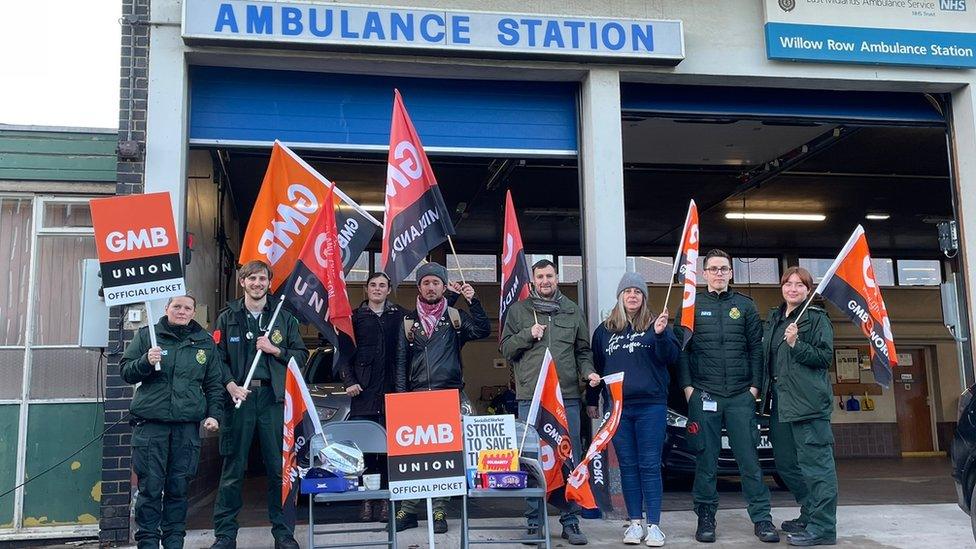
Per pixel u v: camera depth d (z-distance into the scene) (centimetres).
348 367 627
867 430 1662
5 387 697
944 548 577
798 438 589
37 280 718
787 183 1269
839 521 675
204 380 542
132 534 614
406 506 619
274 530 555
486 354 1627
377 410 619
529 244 1683
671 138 1016
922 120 842
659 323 565
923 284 1798
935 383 1709
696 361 606
